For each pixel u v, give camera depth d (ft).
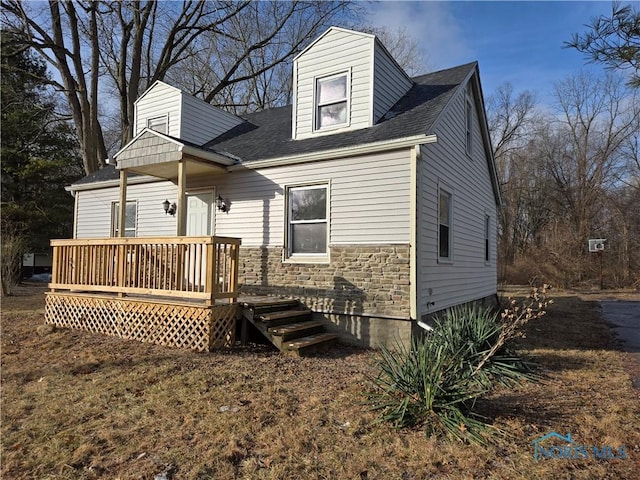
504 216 90.68
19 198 60.95
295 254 26.09
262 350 21.15
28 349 20.48
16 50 54.39
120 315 23.30
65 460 9.92
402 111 26.63
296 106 29.01
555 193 86.48
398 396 12.57
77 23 55.26
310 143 26.84
